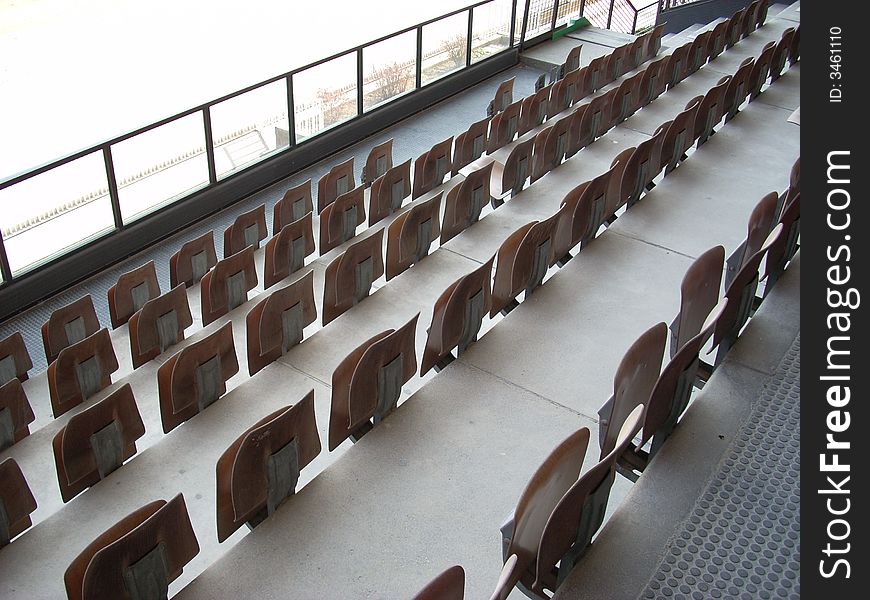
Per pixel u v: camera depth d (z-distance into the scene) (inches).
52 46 415.2
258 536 109.7
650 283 171.2
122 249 251.4
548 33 434.6
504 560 91.4
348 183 258.2
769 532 98.7
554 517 86.0
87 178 235.3
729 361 129.2
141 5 471.8
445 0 538.3
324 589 103.6
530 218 214.2
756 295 163.3
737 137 247.3
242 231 224.8
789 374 126.6
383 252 221.0
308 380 157.9
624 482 136.3
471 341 149.1
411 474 120.5
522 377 141.9
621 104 277.3
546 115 302.2
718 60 351.9
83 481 132.7
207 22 468.4
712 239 190.1
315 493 116.5
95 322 186.5
